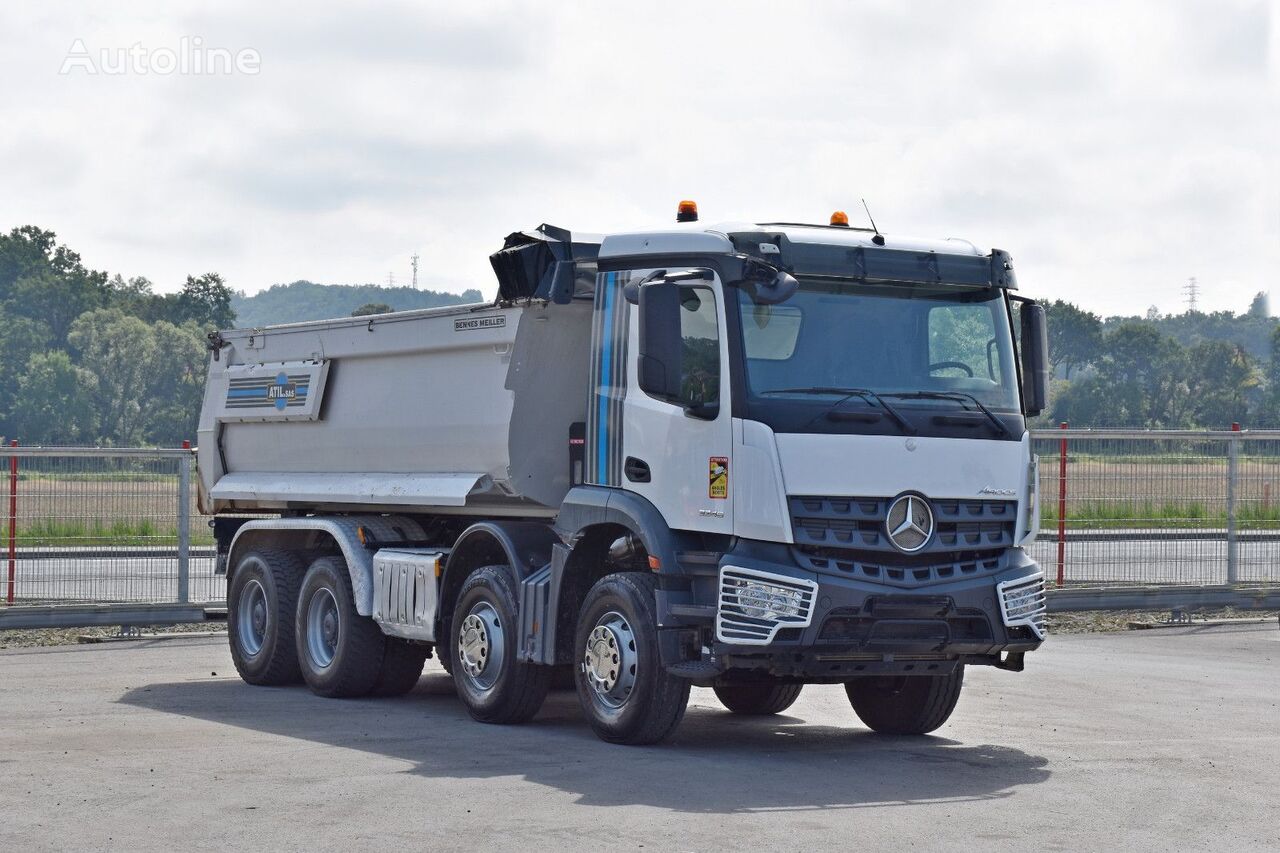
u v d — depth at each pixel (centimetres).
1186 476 1939
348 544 1317
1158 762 981
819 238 1015
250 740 1060
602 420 1083
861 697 1147
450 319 1222
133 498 1811
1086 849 733
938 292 1042
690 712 1276
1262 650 1642
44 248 18350
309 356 1420
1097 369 15788
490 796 851
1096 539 1911
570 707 1277
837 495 970
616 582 1047
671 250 1038
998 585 1005
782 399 976
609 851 721
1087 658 1572
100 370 14075
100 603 1781
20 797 844
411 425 1283
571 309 1148
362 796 849
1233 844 745
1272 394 15738
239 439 1528
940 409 1006
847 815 809
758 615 958
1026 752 1027
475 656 1166
